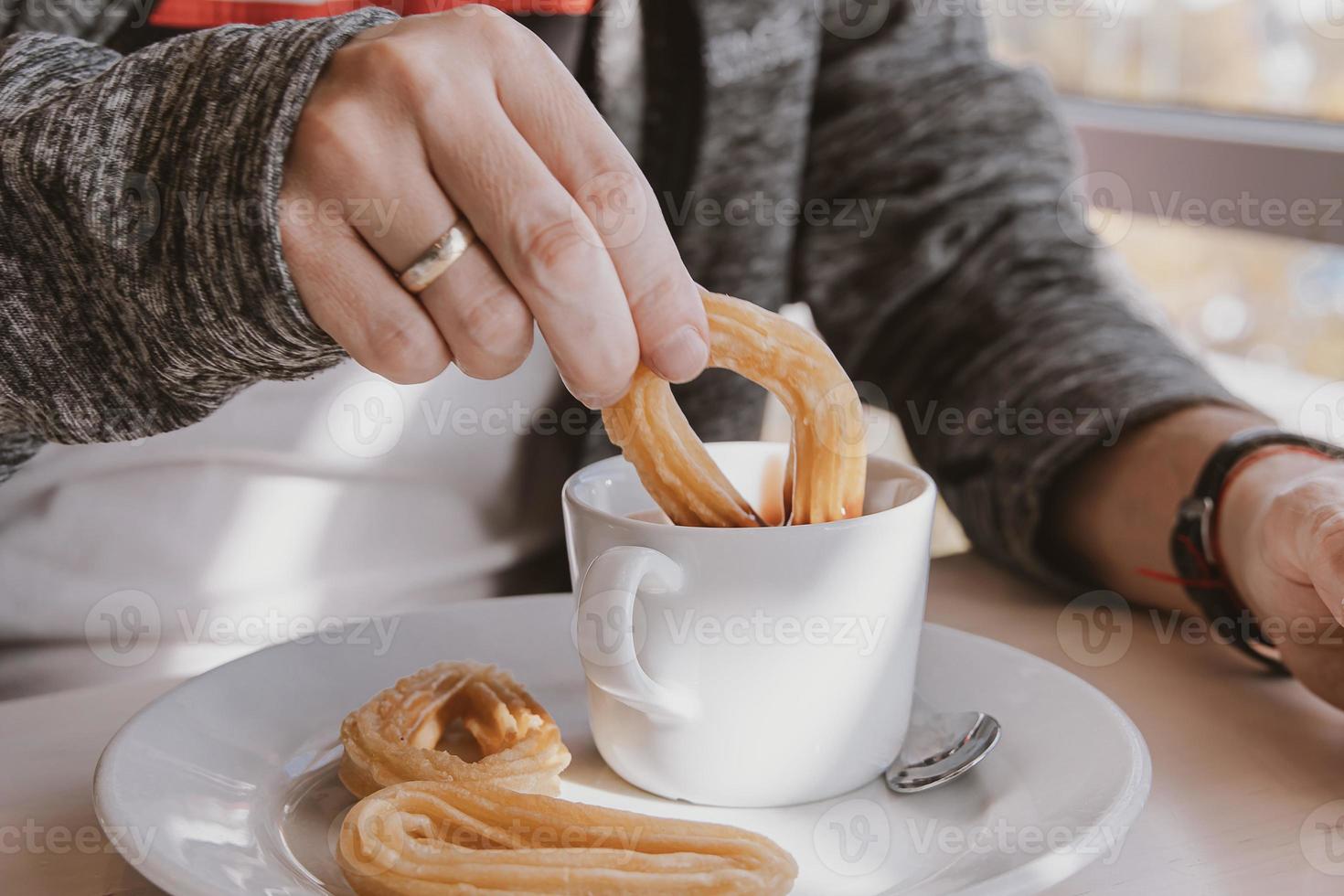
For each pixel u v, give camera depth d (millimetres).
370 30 466
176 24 708
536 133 447
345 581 730
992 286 760
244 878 439
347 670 562
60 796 513
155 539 698
